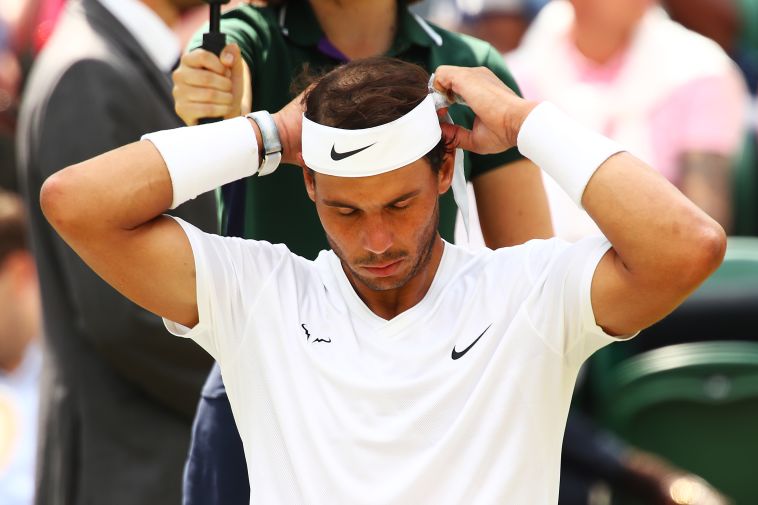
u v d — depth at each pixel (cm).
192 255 956
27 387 1739
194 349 1409
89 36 1425
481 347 941
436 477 924
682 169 1989
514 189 1205
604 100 2017
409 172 913
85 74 1396
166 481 1416
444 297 971
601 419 1752
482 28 2286
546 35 2100
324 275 998
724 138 1994
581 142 926
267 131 977
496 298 954
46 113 1395
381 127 900
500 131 959
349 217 927
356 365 948
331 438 934
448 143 979
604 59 2033
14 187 2102
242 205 1130
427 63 1202
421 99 923
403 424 927
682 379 1723
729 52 2339
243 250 984
